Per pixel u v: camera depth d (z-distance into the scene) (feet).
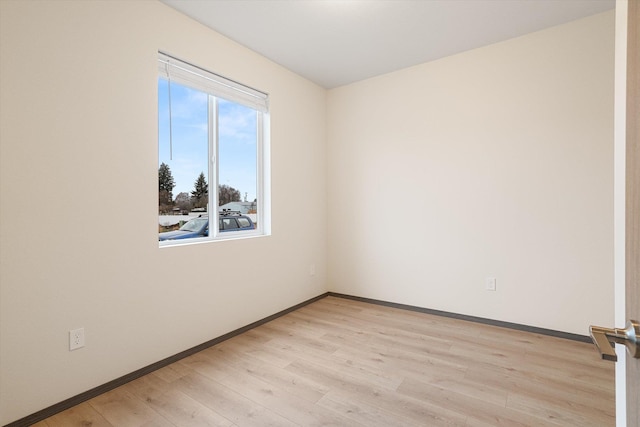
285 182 11.00
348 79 11.98
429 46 9.57
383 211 11.69
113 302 6.47
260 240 9.98
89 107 6.10
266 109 10.29
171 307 7.52
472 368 7.11
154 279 7.18
